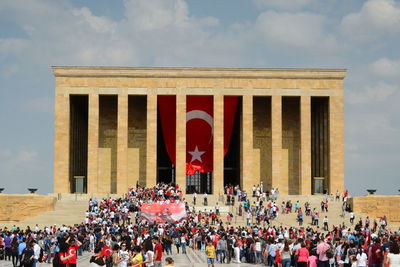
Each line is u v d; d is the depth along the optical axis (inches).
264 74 3410.4
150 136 3348.9
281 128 3474.4
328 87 3427.7
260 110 3590.1
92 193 3304.6
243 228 2156.7
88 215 2508.6
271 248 1604.3
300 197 3176.7
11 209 2763.3
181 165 3341.5
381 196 2891.2
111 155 3526.1
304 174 3371.1
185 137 3371.1
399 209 2881.4
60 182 3312.0
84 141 3750.0
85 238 1996.8
